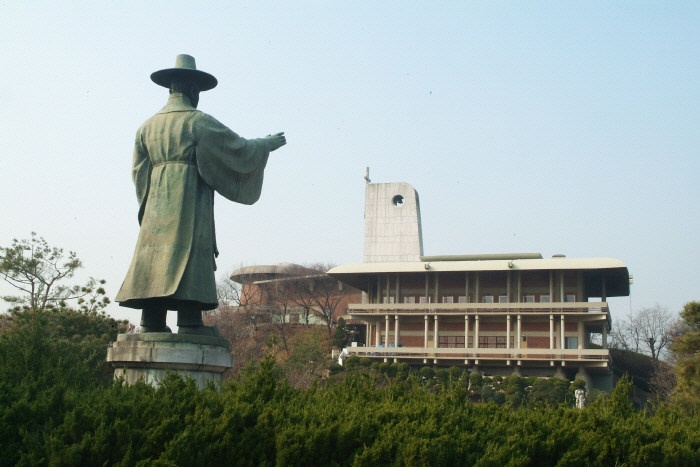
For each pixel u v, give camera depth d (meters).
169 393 15.80
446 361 84.94
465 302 88.25
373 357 85.75
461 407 18.78
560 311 84.06
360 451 14.93
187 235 20.84
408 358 84.81
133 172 21.95
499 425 17.30
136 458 13.55
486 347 87.31
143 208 21.88
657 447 17.33
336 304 110.69
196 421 14.59
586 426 18.00
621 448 17.23
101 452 13.35
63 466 12.95
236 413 14.86
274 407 16.03
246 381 17.28
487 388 69.50
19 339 17.28
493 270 86.31
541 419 18.16
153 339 20.00
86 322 42.81
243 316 103.19
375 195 104.62
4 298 44.28
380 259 102.25
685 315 49.34
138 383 16.45
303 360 72.31
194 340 20.22
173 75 22.16
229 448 14.23
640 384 88.56
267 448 14.67
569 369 83.62
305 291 113.69
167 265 20.50
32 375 16.14
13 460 13.24
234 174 21.75
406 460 14.59
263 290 115.12
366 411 16.81
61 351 17.94
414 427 15.88
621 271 84.81
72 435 13.79
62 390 14.97
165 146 21.23
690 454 17.50
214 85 22.50
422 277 91.56
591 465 16.84
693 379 45.03
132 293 20.50
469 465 15.44
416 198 104.56
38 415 14.25
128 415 14.34
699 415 21.73
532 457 16.58
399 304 89.19
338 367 75.25
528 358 81.75
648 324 113.88
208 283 21.00
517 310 85.38
